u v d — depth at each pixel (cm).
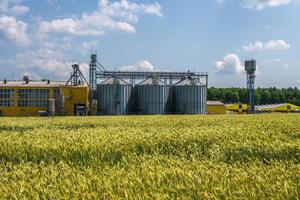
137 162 893
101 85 10125
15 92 9706
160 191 598
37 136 1481
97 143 1177
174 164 854
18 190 608
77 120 3509
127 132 1634
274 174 736
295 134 1620
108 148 1106
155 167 779
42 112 9188
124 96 10125
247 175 714
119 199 561
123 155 1010
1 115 9669
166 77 10756
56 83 10375
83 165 920
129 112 10275
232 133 1516
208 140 1326
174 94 10588
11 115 9675
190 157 998
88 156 1023
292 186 629
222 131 1587
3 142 1253
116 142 1207
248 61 12344
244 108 13750
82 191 598
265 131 1639
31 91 9731
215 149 1095
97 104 10188
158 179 669
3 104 9706
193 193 602
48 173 755
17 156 1054
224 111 11638
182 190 611
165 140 1298
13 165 874
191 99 10388
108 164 899
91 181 659
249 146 1125
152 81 10412
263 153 1062
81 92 9519
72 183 648
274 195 592
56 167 813
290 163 888
